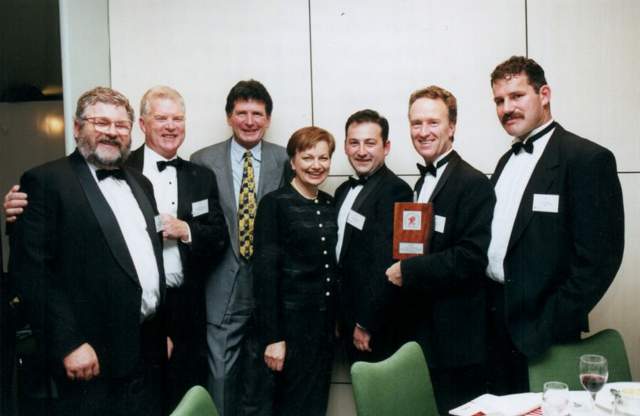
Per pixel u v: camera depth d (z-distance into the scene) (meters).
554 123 2.60
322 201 2.88
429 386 2.22
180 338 2.89
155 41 3.60
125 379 2.42
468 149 3.40
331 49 3.48
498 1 3.35
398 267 2.64
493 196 2.64
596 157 2.37
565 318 2.37
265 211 2.80
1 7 3.25
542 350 2.37
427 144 2.74
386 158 3.46
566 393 1.67
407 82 3.43
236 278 3.14
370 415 1.95
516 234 2.52
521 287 2.49
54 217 2.33
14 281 2.30
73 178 2.38
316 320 2.76
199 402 1.71
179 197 2.92
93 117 2.42
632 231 3.32
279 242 2.78
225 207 3.16
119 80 3.63
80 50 3.33
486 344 2.65
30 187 2.34
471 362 2.61
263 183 3.19
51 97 3.28
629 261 3.33
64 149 3.29
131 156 2.96
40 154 3.29
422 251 2.68
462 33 3.38
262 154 3.24
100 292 2.35
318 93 3.50
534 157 2.59
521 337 2.46
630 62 3.29
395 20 3.43
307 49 3.50
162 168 2.92
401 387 2.10
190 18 3.58
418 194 2.88
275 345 2.73
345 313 2.87
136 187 2.60
